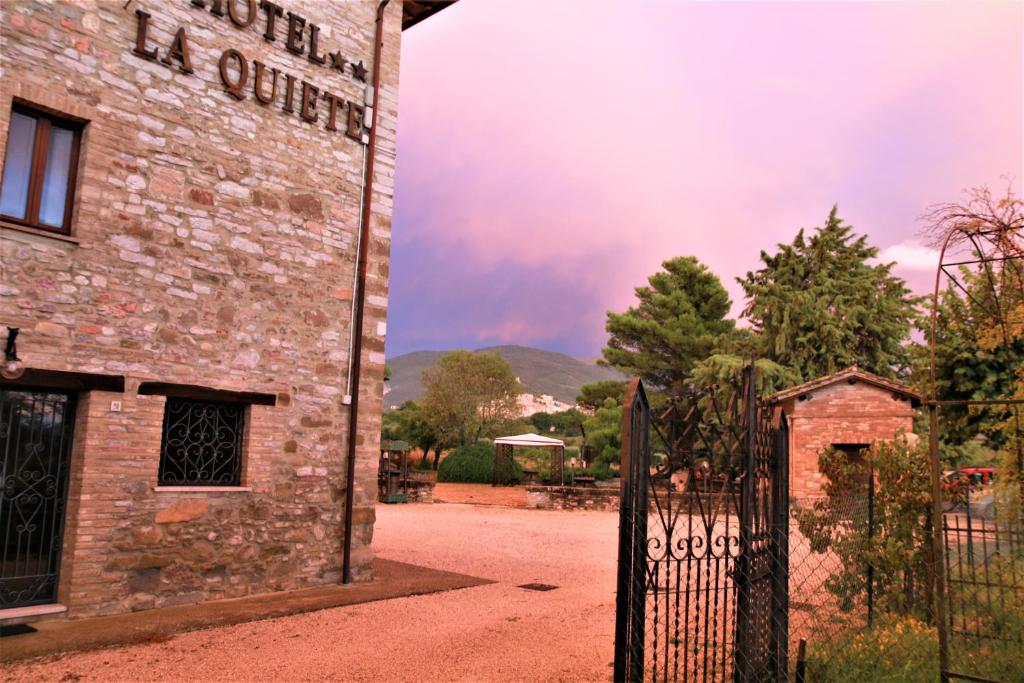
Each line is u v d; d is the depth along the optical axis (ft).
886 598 22.53
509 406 139.95
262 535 27.07
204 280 25.81
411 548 42.63
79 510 22.36
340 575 29.63
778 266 107.86
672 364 121.08
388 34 32.96
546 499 73.61
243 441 27.12
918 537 22.56
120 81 23.99
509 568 35.96
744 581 14.35
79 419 22.94
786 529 16.71
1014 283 25.38
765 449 16.05
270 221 27.94
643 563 13.01
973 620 19.98
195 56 26.04
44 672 17.43
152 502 24.07
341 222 30.50
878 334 97.81
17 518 21.83
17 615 21.16
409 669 18.49
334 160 30.42
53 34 22.49
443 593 28.76
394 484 77.61
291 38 28.99
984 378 31.35
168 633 21.21
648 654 19.88
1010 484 22.76
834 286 101.45
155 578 24.03
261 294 27.53
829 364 94.79
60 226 22.91
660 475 13.58
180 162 25.39
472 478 111.65
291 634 21.63
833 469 27.22
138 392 23.81
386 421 154.92
